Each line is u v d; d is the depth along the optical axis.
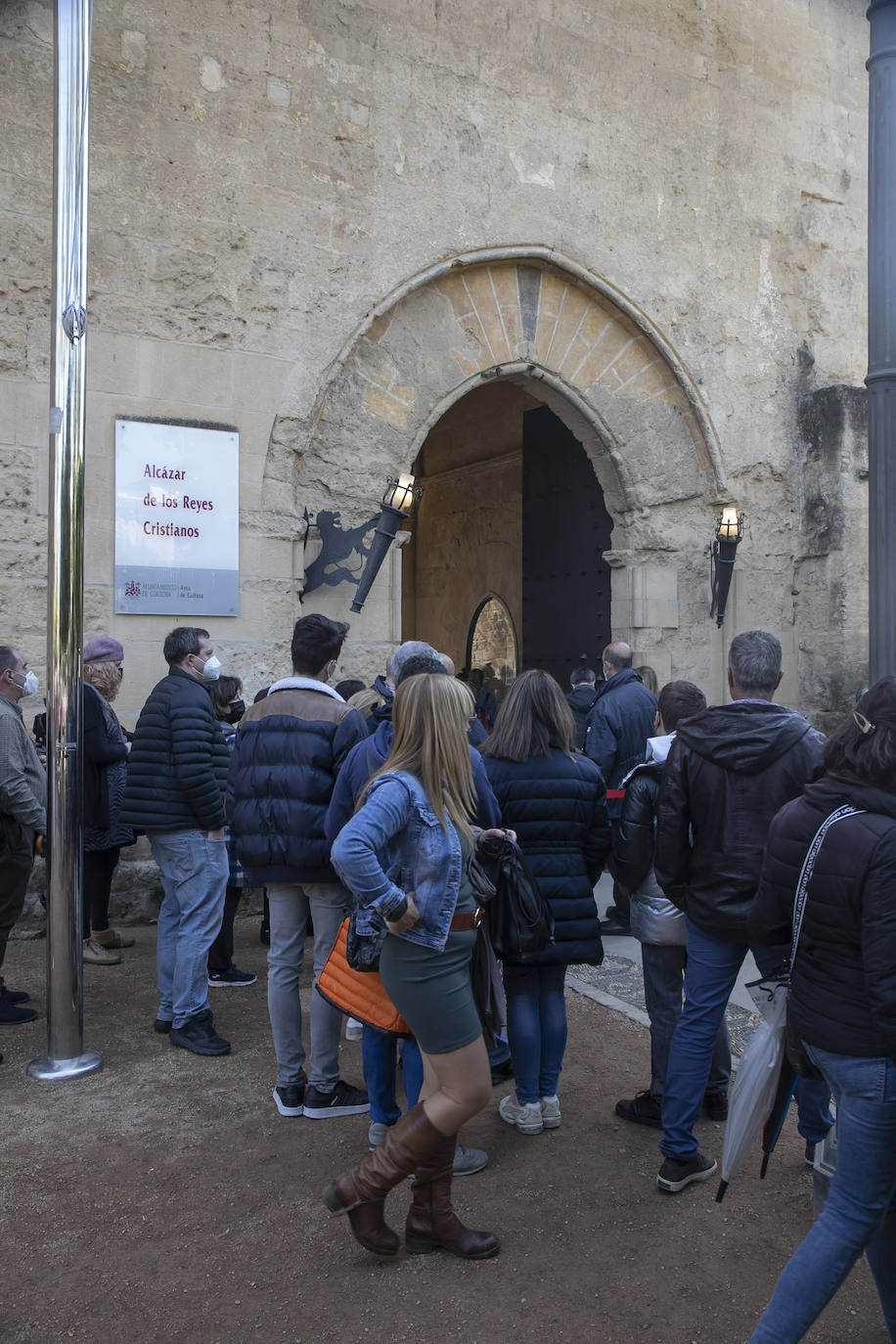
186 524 7.23
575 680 7.80
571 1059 4.69
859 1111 2.29
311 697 4.08
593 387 9.25
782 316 10.23
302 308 7.68
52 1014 4.41
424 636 15.42
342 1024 5.05
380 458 8.19
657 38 9.44
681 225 9.59
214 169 7.35
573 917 3.79
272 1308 2.81
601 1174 3.59
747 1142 2.69
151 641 7.13
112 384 7.00
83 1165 3.61
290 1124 3.95
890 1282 2.45
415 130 8.16
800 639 10.29
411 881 2.90
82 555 4.41
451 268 8.35
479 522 14.16
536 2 8.75
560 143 8.88
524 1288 2.91
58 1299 2.84
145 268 7.12
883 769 2.32
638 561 9.50
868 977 2.22
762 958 3.28
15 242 6.69
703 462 9.82
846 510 9.96
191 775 4.57
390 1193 3.51
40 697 6.76
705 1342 2.67
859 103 10.81
